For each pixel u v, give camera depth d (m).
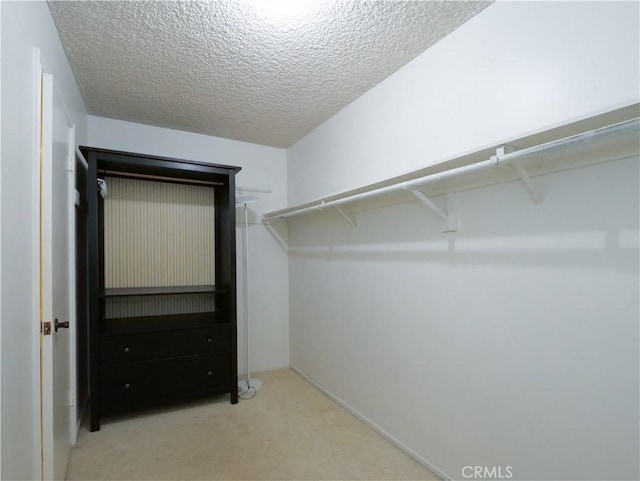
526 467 1.36
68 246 1.86
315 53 1.87
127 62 1.94
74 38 1.71
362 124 2.36
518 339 1.39
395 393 2.04
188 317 2.77
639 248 1.06
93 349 2.18
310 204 2.50
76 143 2.15
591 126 1.02
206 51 1.85
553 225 1.28
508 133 1.43
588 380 1.17
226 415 2.39
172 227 2.90
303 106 2.54
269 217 3.19
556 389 1.26
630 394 1.08
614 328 1.11
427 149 1.83
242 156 3.30
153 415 2.38
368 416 2.26
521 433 1.38
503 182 1.45
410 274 1.94
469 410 1.59
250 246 3.33
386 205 2.13
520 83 1.39
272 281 3.42
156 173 2.66
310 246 3.06
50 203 1.24
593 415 1.16
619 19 1.11
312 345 3.01
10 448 0.92
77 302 2.19
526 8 1.37
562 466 1.24
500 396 1.46
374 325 2.23
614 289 1.11
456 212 1.66
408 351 1.95
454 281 1.67
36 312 1.16
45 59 1.39
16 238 0.99
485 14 1.53
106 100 2.43
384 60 1.94
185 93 2.33
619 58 1.10
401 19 1.59
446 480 1.68
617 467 1.10
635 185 1.06
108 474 1.72
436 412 1.76
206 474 1.73
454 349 1.67
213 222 3.07
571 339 1.22
